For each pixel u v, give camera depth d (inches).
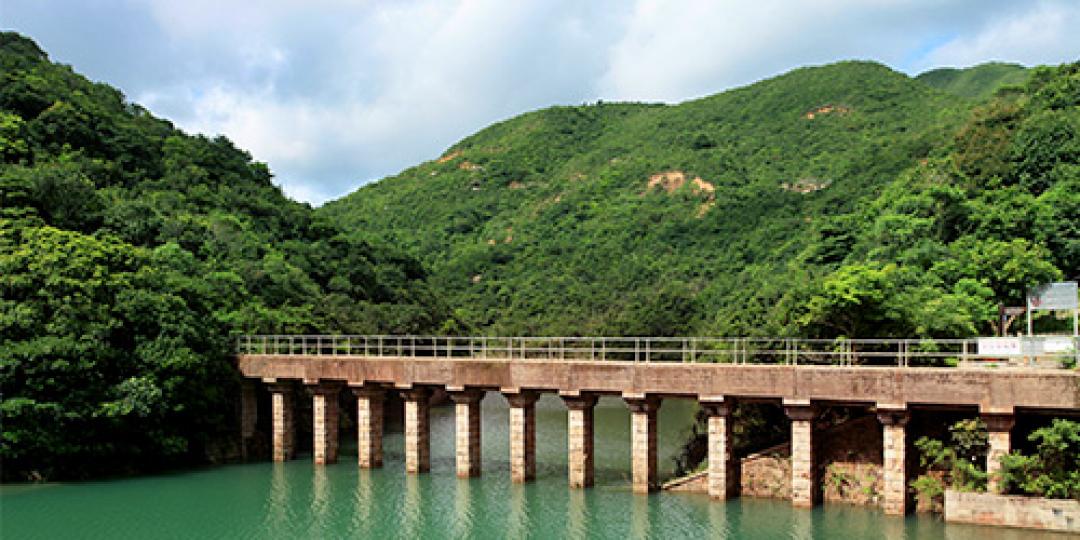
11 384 1562.5
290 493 1577.3
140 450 1747.0
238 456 1939.0
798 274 2691.9
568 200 6451.8
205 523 1381.6
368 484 1636.3
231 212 3341.5
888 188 3235.7
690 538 1228.5
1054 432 1131.3
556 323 4099.4
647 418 1437.0
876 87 7086.6
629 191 6250.0
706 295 3693.4
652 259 4724.4
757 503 1382.9
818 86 7539.4
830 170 5482.3
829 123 6609.3
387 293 3769.7
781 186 5487.2
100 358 1658.5
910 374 1223.5
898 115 6358.3
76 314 1662.2
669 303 3599.9
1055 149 2347.4
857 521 1249.4
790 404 1302.9
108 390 1667.1
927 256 1958.7
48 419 1581.0
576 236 5674.2
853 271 1673.2
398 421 2731.3
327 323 2655.0
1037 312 1884.8
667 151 6963.6
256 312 2225.6
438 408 3041.3
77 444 1628.9
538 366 1510.8
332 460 1835.6
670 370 1396.4
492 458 1939.0
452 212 7076.8
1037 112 2787.9
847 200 4116.6
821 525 1237.7
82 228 2226.9
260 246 3043.8
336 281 3307.1
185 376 1782.7
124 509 1469.0
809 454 1307.8
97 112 3331.7
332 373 1764.3
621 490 1521.9
